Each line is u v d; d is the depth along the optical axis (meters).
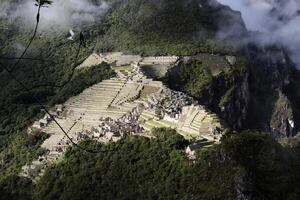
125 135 182.12
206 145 161.88
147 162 158.75
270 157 134.12
